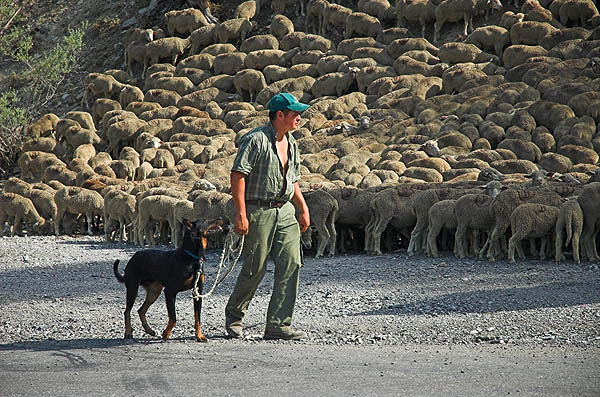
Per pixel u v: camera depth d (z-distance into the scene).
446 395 5.71
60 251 17.78
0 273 14.79
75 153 28.20
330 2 36.78
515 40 29.86
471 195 15.18
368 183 19.23
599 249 15.19
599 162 21.64
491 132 23.45
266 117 28.27
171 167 24.66
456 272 13.55
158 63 35.97
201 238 8.47
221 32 35.06
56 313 10.84
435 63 29.98
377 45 31.78
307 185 17.66
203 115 29.94
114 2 42.09
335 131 25.75
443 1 32.25
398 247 17.70
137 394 5.94
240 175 8.18
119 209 19.64
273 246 8.59
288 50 33.47
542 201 14.74
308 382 6.20
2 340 9.09
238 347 8.02
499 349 7.83
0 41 36.00
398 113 26.77
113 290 12.69
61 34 41.19
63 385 6.31
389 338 8.70
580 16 30.33
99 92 34.44
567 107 23.75
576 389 5.88
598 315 9.42
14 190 22.28
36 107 36.84
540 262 14.37
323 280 13.25
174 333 9.22
